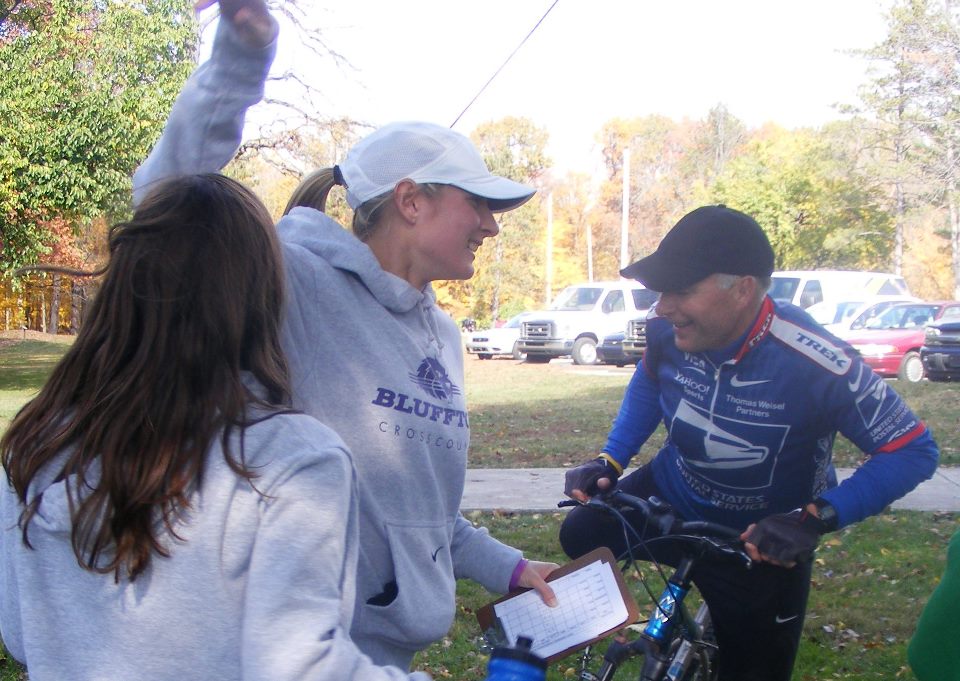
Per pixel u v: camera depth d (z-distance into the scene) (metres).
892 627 5.27
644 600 5.51
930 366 17.16
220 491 1.44
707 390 2.95
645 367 3.21
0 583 1.58
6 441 1.57
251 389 1.55
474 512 7.51
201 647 1.43
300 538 1.43
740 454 2.95
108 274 1.57
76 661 1.45
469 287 46.66
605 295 25.22
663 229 70.25
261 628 1.39
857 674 4.69
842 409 2.81
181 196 1.59
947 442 10.65
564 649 2.36
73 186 17.44
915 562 6.31
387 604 1.96
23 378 22.14
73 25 17.55
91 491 1.46
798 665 4.80
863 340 18.11
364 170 2.16
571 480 3.24
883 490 2.73
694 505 3.18
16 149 17.27
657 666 2.82
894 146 41.06
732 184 43.53
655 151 73.00
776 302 2.96
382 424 2.00
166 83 17.84
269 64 2.17
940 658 1.94
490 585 2.44
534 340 25.02
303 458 1.46
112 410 1.46
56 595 1.48
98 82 17.66
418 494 2.04
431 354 2.15
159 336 1.48
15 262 18.39
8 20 18.08
